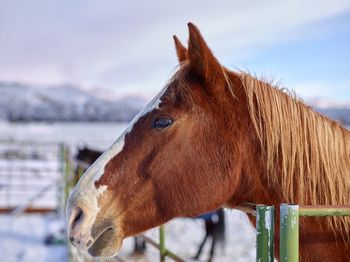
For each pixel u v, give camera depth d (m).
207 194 1.66
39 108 120.31
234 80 1.77
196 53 1.69
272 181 1.68
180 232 9.06
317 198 1.66
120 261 3.87
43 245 7.30
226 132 1.68
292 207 1.25
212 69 1.69
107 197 1.69
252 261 6.93
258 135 1.68
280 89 1.84
